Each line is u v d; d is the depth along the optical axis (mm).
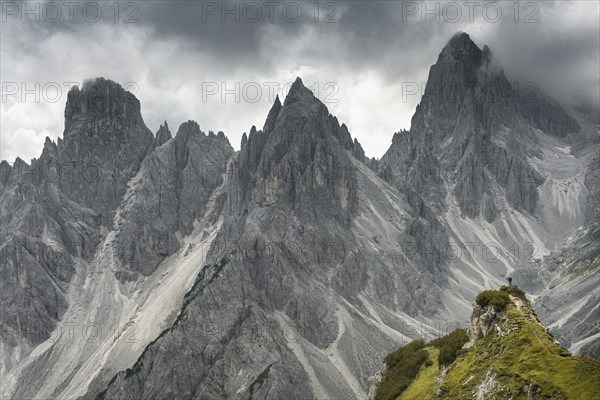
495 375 105062
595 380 90250
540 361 100062
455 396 110625
